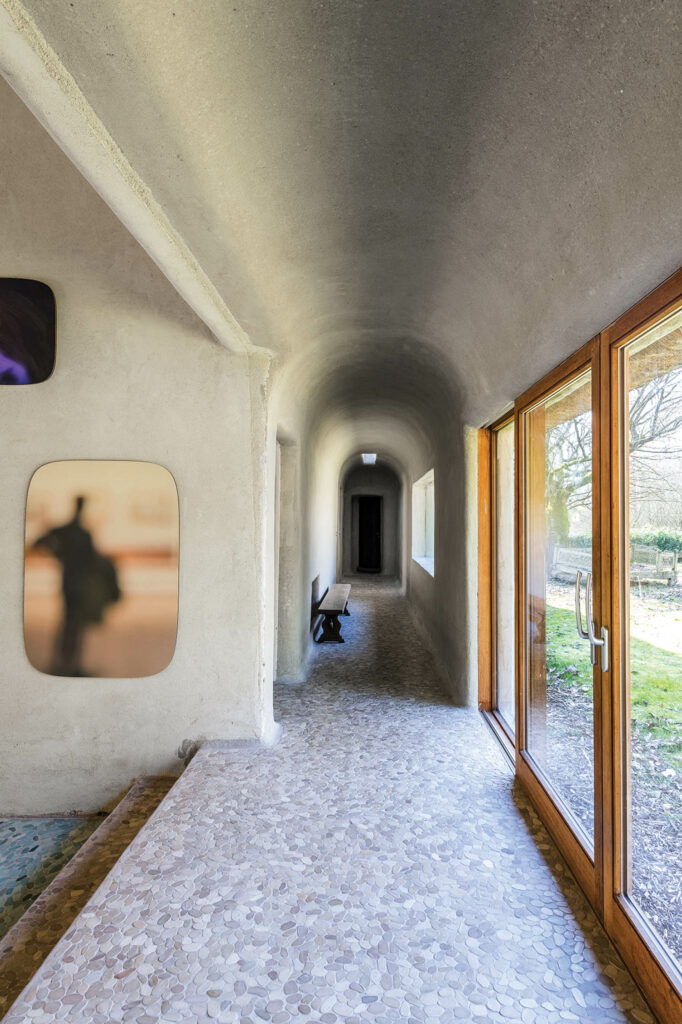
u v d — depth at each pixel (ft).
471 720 11.70
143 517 10.25
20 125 10.05
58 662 10.16
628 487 5.68
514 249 6.55
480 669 12.39
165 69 3.91
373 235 7.72
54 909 6.73
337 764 9.52
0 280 10.23
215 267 7.03
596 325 5.90
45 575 10.18
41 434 10.28
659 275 4.66
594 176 4.64
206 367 10.35
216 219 5.91
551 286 6.23
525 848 7.16
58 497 10.22
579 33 3.80
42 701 10.21
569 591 7.35
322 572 22.85
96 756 10.21
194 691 10.20
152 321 10.36
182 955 5.39
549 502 8.11
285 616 14.76
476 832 7.50
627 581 5.66
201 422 10.32
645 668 5.30
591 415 6.40
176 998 4.91
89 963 5.29
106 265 10.32
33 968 5.90
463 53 4.45
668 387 4.91
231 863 6.81
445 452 15.15
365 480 44.47
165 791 9.59
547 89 4.37
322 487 22.34
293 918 5.89
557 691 7.75
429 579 19.29
